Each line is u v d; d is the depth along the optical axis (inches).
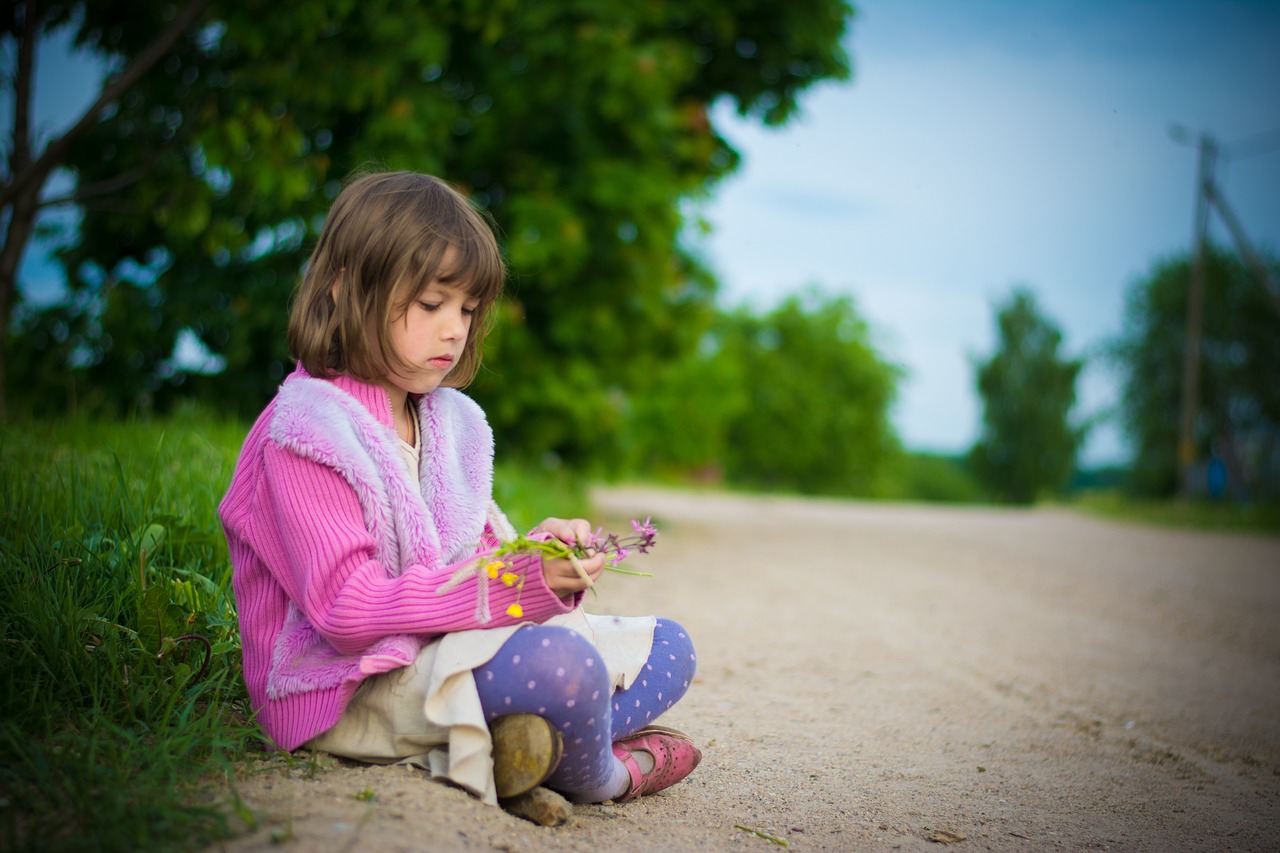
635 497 729.0
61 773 67.4
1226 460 1130.0
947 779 103.5
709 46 387.9
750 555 333.7
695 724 118.1
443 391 84.6
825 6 377.1
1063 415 1964.8
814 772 101.7
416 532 73.9
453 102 295.6
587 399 362.6
